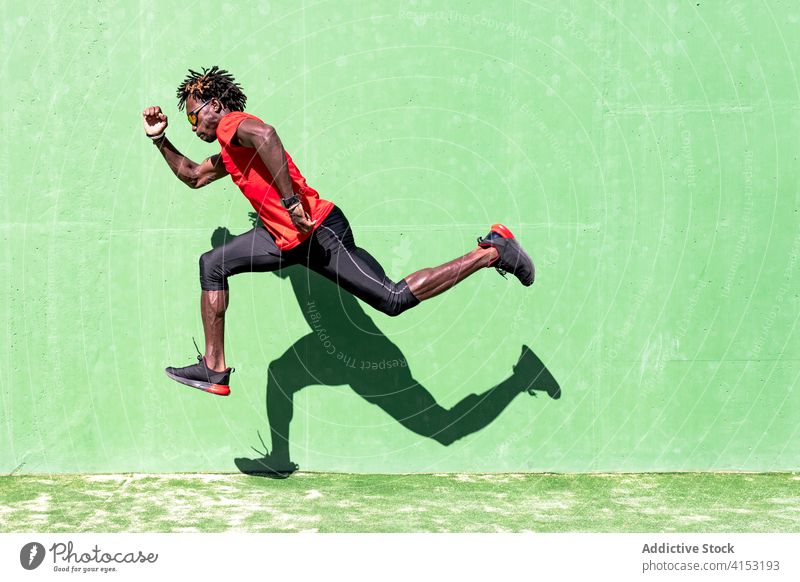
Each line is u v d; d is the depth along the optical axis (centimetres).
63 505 370
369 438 415
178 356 410
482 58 401
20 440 411
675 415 416
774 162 406
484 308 412
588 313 411
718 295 411
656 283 411
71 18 398
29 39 397
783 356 414
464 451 417
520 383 414
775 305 412
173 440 414
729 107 404
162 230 405
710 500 383
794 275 411
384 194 404
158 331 409
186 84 365
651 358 414
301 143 400
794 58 403
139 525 346
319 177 402
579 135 404
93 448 412
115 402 411
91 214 405
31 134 400
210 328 364
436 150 403
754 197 407
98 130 401
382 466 416
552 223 407
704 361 414
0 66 397
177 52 399
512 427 416
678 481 408
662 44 402
